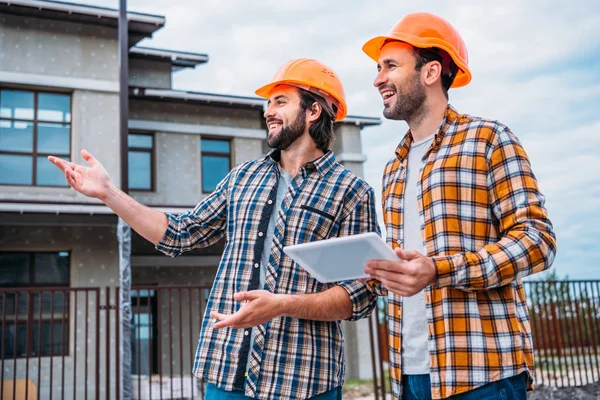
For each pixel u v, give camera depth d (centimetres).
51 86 1081
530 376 164
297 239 203
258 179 216
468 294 163
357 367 1243
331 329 201
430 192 172
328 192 210
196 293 1202
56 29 1112
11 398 859
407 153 192
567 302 792
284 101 219
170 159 1250
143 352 1136
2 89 1063
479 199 167
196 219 221
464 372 158
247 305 170
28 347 709
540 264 152
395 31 187
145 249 1166
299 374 191
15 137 1057
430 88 184
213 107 1312
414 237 180
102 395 1003
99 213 998
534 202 159
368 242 135
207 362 197
